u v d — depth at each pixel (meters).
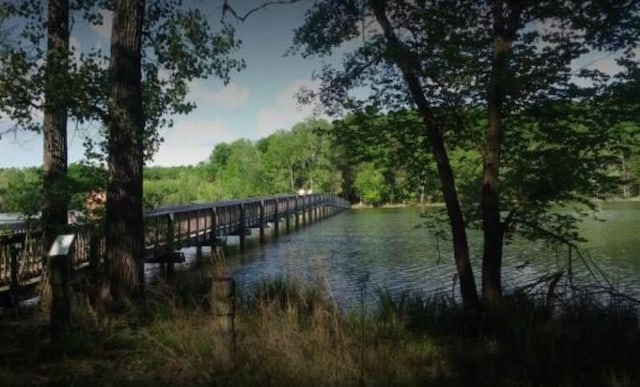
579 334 6.31
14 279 9.02
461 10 7.83
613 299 9.15
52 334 6.26
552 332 6.24
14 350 6.19
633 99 7.89
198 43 10.78
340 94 9.30
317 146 79.44
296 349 5.40
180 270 18.36
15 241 9.59
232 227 25.62
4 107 9.29
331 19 9.07
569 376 5.02
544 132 8.65
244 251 24.78
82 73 9.09
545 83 7.79
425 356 5.86
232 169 98.56
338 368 5.11
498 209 8.26
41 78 8.97
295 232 35.41
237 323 6.74
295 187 84.25
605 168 8.70
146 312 7.55
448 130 9.03
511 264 18.58
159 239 16.97
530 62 7.43
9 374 5.11
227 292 5.27
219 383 4.92
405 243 26.81
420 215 10.60
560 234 9.64
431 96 8.41
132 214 8.53
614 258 19.23
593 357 5.66
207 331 6.07
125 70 8.59
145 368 5.51
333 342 5.86
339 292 14.30
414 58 7.87
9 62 8.91
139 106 8.80
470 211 9.74
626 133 8.59
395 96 8.99
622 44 7.64
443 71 7.90
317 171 79.12
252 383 4.86
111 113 8.60
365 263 20.06
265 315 6.42
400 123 9.28
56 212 10.50
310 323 6.60
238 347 5.46
